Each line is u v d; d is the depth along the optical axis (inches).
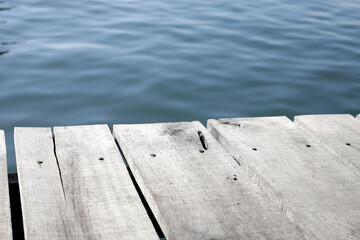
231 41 330.0
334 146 96.7
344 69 290.8
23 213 70.7
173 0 444.1
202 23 370.6
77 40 317.4
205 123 216.8
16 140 92.5
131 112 225.1
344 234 69.7
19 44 305.4
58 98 235.1
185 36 335.3
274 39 340.8
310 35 357.1
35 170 82.4
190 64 283.4
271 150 93.7
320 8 446.9
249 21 384.5
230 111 229.9
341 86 265.6
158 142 94.4
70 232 67.3
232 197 76.9
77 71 266.5
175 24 363.3
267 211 73.8
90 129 99.6
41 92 239.9
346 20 408.2
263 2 457.7
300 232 69.4
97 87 248.2
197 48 311.9
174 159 88.0
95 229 68.4
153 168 84.1
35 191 76.3
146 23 362.9
